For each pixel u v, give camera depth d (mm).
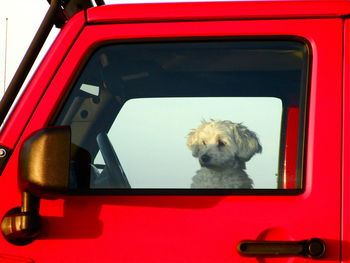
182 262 3078
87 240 3104
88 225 3115
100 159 3479
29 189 2857
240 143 3373
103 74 3406
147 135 3449
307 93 3242
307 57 3293
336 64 3236
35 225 2992
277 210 3100
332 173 3131
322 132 3168
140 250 3092
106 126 3547
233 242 3080
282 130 3342
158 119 3461
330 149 3152
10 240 3061
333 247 3070
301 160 3188
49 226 3115
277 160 3299
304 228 3082
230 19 3320
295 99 3330
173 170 3332
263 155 3357
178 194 3158
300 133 3225
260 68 3387
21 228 2971
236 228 3092
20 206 3137
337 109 3189
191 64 3410
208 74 3428
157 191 3174
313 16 3299
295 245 3031
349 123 3172
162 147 3414
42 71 3264
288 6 3316
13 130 3193
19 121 3203
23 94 3250
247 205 3115
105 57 3352
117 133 3514
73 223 3117
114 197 3152
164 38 3316
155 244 3094
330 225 3082
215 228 3094
